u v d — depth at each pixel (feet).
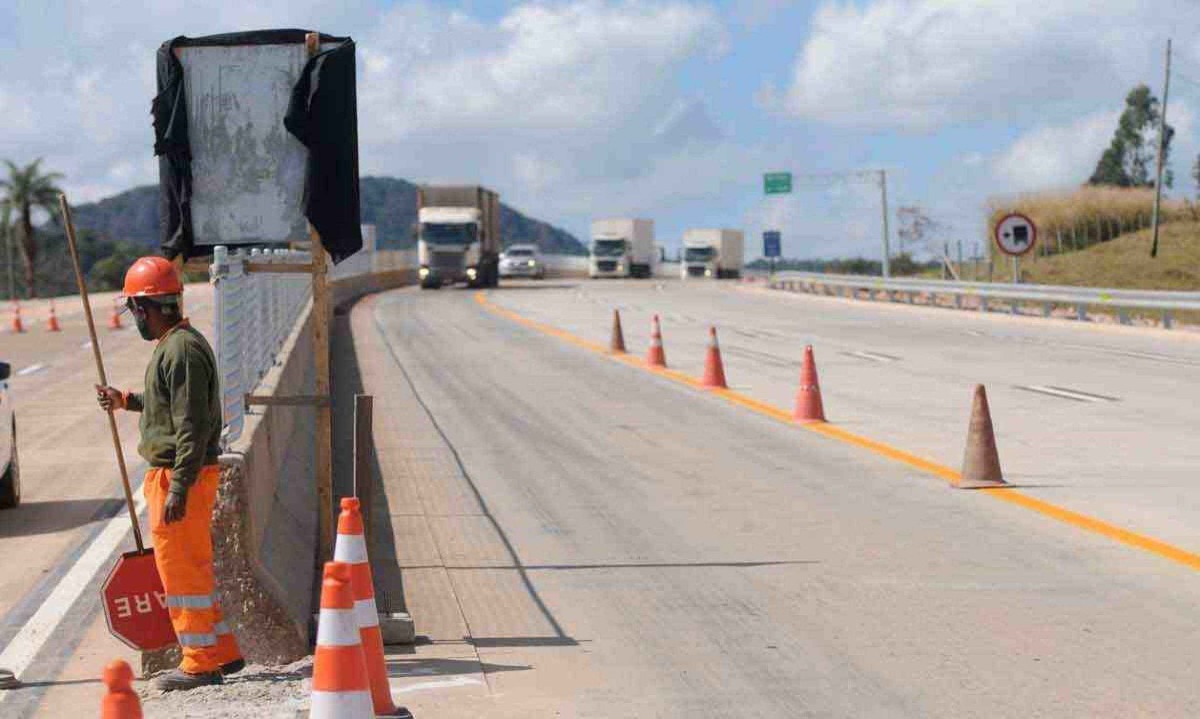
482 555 38.27
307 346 74.74
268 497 34.14
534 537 40.50
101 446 59.16
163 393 24.94
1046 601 31.81
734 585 34.17
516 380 83.66
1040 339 104.22
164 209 30.89
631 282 265.54
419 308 162.71
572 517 43.34
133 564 26.02
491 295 196.95
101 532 40.98
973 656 27.53
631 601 32.81
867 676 26.32
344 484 48.16
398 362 96.02
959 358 91.30
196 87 30.83
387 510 44.78
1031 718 23.66
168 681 25.32
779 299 180.14
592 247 294.25
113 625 25.96
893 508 43.57
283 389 46.96
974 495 45.39
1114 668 26.50
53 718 24.17
